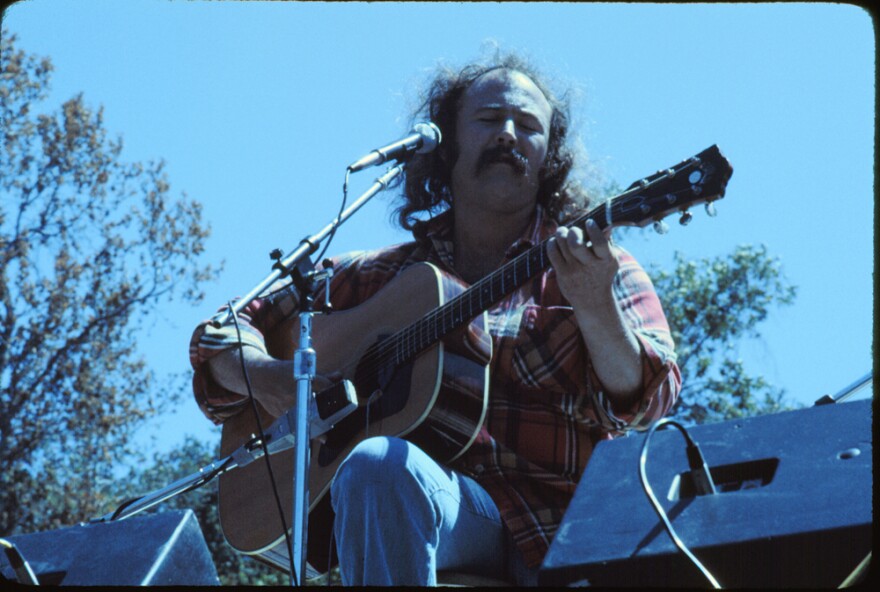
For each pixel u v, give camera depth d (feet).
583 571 6.96
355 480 10.42
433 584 10.28
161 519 9.17
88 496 56.70
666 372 11.81
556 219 14.75
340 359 13.78
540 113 14.01
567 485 12.10
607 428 12.19
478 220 13.99
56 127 60.03
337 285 14.56
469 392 12.44
